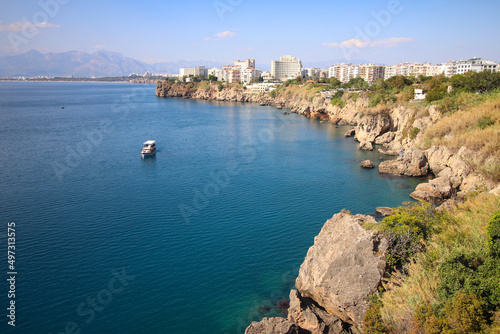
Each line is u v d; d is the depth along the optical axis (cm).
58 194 6819
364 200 6619
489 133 7038
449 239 3312
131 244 4928
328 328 3134
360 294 3094
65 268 4331
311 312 3200
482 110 8075
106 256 4616
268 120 17825
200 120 17675
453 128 8250
